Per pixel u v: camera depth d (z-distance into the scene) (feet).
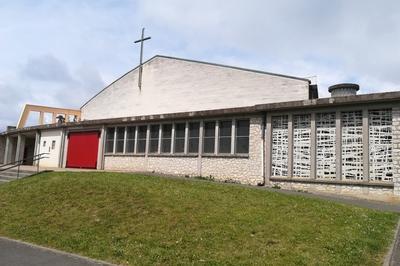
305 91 61.46
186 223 27.53
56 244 26.12
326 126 46.60
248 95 67.15
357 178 43.62
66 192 39.86
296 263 20.11
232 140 55.88
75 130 83.35
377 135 42.80
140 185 40.22
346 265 19.76
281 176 49.70
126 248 23.93
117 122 73.00
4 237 28.81
